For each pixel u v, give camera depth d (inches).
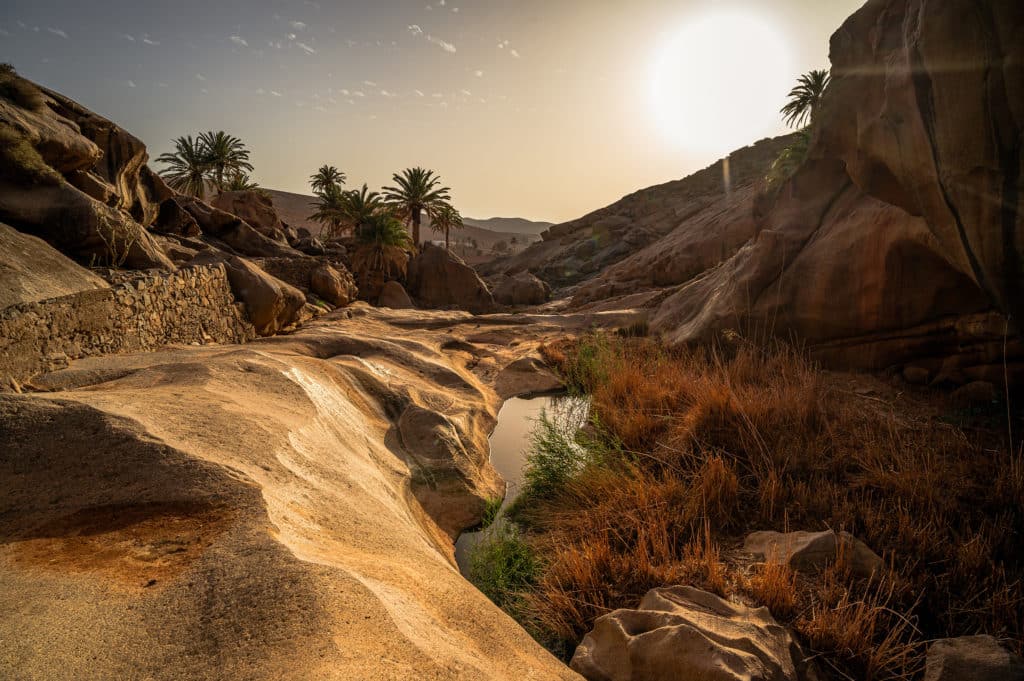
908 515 177.9
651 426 281.9
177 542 116.8
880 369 336.8
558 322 722.8
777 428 252.2
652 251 1646.2
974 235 189.5
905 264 307.0
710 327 411.5
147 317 346.3
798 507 198.8
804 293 364.2
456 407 330.0
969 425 249.9
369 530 151.5
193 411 177.3
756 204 475.8
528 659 122.2
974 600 146.0
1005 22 157.5
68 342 267.4
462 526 224.5
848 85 333.7
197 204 1092.5
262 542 115.2
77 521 122.7
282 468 159.8
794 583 147.7
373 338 447.8
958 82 174.2
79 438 144.4
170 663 85.1
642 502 203.8
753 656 116.5
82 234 414.9
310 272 962.1
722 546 181.8
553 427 302.8
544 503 240.2
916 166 216.1
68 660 83.1
